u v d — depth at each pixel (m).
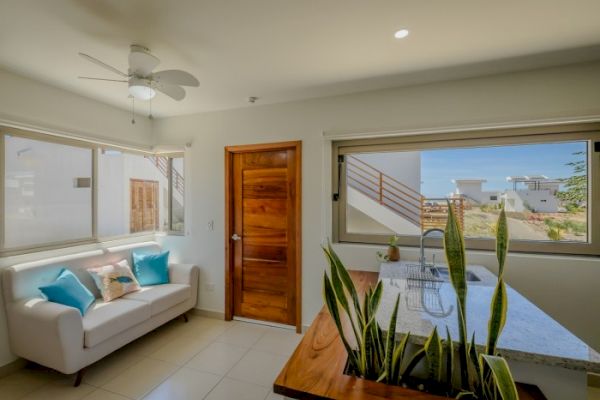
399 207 2.78
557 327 1.13
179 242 3.31
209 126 3.15
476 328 1.13
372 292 1.10
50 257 2.43
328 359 1.12
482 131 2.35
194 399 1.88
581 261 2.05
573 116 2.05
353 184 2.90
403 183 2.77
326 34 1.68
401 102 2.47
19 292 2.10
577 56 1.95
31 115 2.27
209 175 3.16
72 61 1.99
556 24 1.58
